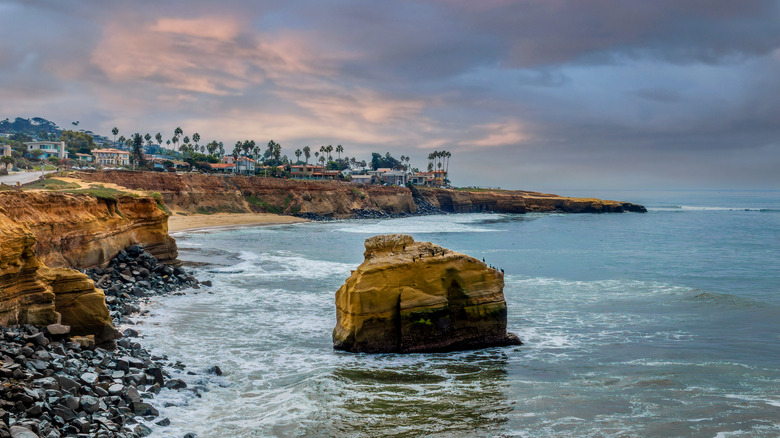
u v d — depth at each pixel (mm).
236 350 24391
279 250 65875
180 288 38500
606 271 51438
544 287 41562
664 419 17312
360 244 74688
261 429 16141
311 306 33844
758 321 31047
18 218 33000
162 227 47500
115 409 15945
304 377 20891
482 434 16109
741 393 19719
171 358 22734
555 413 17781
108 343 22734
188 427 16141
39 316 21312
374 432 16094
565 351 25062
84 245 38531
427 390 19734
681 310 33688
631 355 24562
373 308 24156
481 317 25219
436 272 24594
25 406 14734
